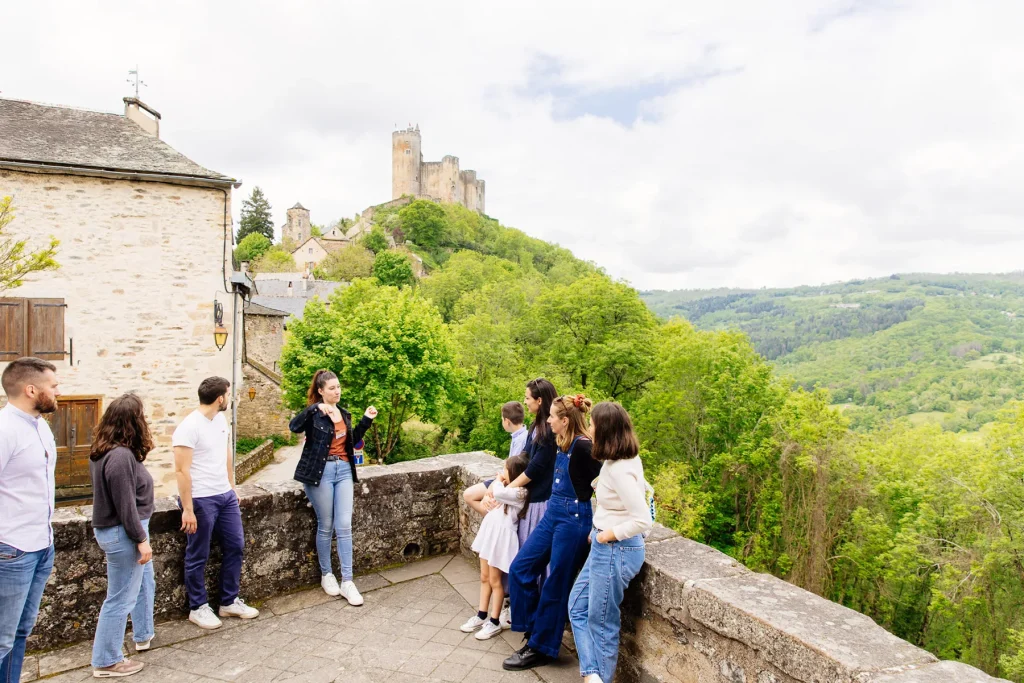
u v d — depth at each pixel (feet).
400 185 396.37
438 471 17.58
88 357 39.96
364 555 16.44
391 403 84.38
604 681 10.07
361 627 13.43
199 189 42.50
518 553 12.04
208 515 13.14
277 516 14.92
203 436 13.11
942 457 72.43
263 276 190.90
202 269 42.78
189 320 42.52
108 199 40.09
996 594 65.00
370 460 96.02
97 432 11.19
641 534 10.39
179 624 13.46
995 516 64.34
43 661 11.89
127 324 40.86
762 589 9.56
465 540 17.56
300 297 153.58
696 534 86.22
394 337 82.48
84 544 12.66
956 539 69.26
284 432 92.17
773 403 93.15
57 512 12.94
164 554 13.55
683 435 100.78
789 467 82.48
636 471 9.87
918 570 71.00
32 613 10.37
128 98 49.70
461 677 11.39
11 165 37.01
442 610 14.29
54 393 10.23
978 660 64.13
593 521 10.39
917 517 74.79
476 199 435.94
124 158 41.27
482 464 17.99
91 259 39.81
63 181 38.96
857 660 7.34
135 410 11.34
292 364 88.99
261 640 12.83
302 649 12.46
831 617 8.57
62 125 42.78
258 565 14.67
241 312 53.72
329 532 15.10
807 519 78.79
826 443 79.20
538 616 11.50
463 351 111.34
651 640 10.73
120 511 10.84
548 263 358.64
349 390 82.28
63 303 39.04
